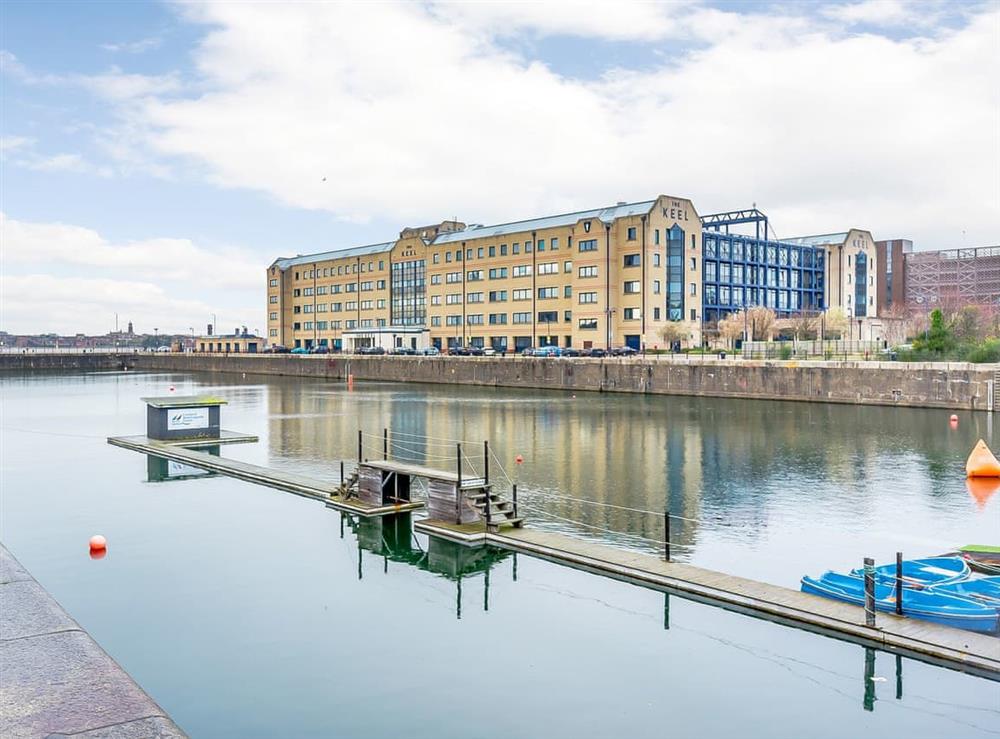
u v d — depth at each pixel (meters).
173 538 23.45
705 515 26.28
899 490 30.47
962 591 16.44
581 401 72.12
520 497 29.02
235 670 14.36
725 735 12.03
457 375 103.19
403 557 21.44
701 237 112.31
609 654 14.94
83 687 9.12
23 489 30.88
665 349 102.44
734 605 16.98
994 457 36.00
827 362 67.25
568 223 114.69
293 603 17.92
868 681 13.68
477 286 126.00
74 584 19.27
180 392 90.81
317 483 30.56
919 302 148.75
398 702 13.11
